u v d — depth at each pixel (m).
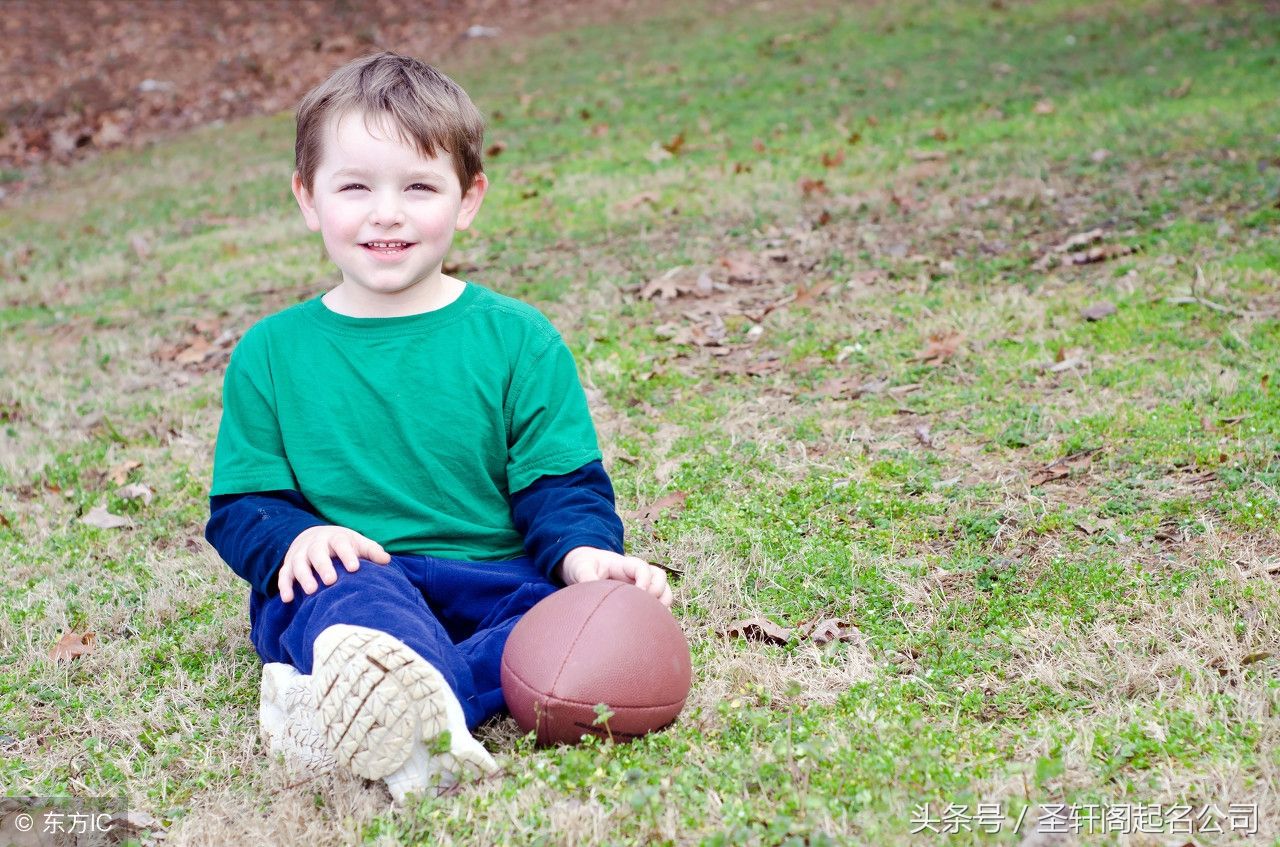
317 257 8.63
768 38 15.15
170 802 2.62
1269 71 10.61
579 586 2.74
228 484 2.94
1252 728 2.56
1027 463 4.21
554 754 2.58
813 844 2.18
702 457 4.52
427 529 2.95
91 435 5.50
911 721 2.72
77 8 19.64
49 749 2.89
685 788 2.42
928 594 3.40
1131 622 3.15
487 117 12.72
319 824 2.41
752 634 3.26
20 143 14.79
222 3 19.91
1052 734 2.61
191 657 3.33
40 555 4.16
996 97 10.95
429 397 2.94
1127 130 9.05
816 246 7.11
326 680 2.39
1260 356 4.82
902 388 5.00
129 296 8.17
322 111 2.86
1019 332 5.44
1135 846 2.21
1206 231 6.43
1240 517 3.61
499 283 7.10
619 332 6.05
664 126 11.41
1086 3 15.07
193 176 12.39
